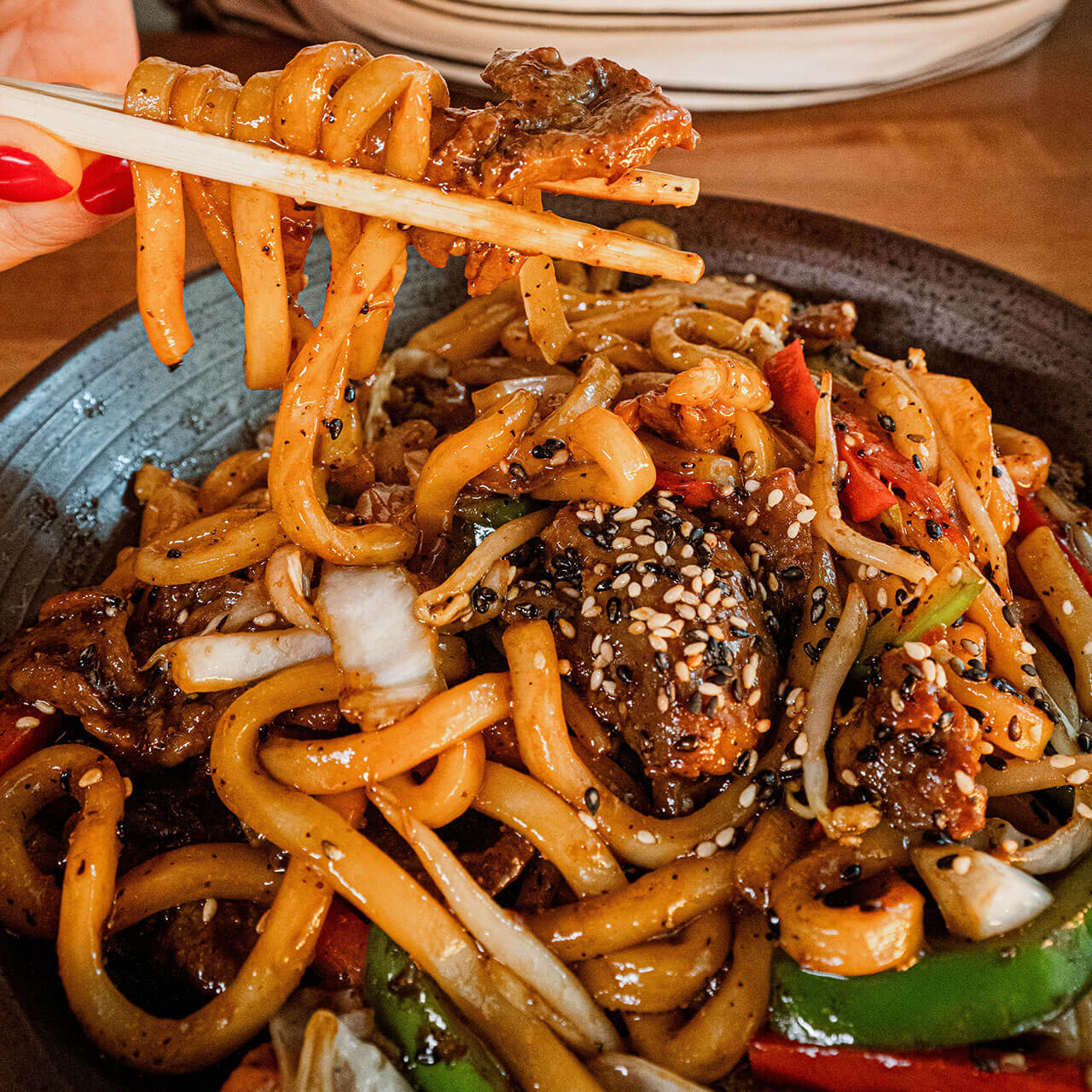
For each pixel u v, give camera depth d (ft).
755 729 0.83
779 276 1.15
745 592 0.87
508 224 0.78
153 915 0.85
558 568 0.88
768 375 0.98
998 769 0.84
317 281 1.12
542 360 1.06
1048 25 1.72
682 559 0.86
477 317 1.12
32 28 1.07
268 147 0.78
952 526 0.92
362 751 0.81
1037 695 0.87
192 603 0.94
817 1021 0.77
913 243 1.09
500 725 0.85
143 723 0.90
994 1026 0.76
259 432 1.11
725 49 1.52
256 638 0.87
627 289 1.18
